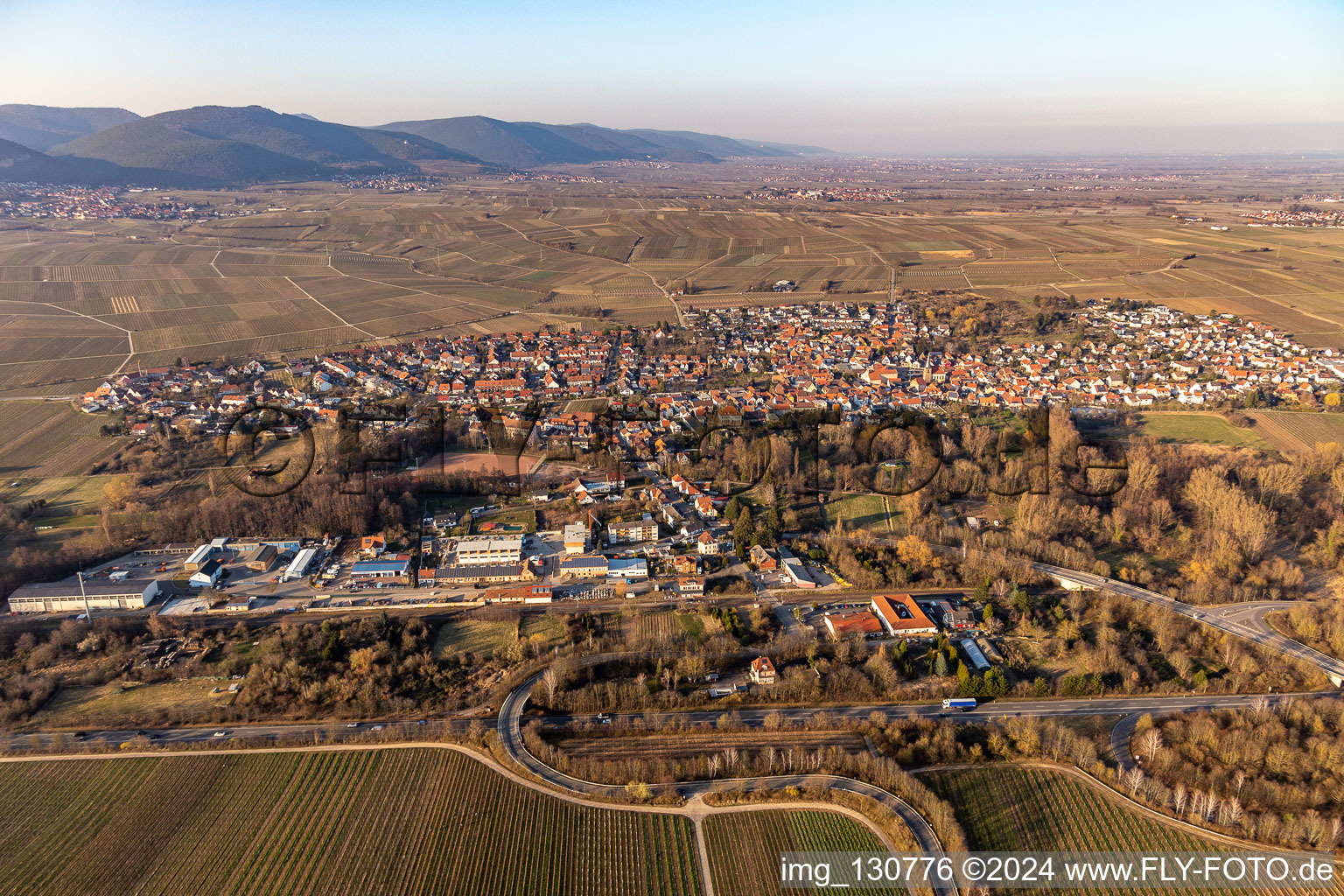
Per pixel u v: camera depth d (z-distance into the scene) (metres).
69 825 141.00
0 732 164.25
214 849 136.25
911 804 144.38
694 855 134.88
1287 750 150.25
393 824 141.12
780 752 157.12
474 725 164.12
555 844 137.00
